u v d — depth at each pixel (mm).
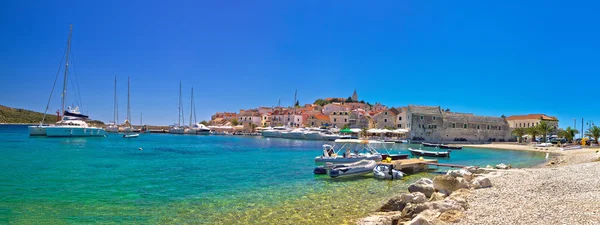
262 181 26828
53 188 22188
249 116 171125
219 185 24828
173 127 151500
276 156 49000
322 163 38031
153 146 67562
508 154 67562
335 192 23000
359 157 39438
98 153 47375
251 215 16812
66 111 84438
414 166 35094
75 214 16703
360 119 137125
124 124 144625
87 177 26656
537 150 79750
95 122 147375
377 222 15055
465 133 114375
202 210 17750
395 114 119000
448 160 52812
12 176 26359
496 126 120875
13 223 15203
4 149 49469
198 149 61375
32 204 18281
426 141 106062
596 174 23969
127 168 32406
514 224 11883
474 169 31891
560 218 12219
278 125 155000
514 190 18984
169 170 31797
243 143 85812
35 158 38531
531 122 148500
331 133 116688
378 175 29312
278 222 15617
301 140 108625
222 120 187750
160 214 16938
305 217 16438
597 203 14328
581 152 67375
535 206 14492
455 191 19109
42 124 80062
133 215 16703
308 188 24312
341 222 15547
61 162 35562
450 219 12672
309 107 189750
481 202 15953
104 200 19484
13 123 198000
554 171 27562
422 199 16891
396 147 83188
